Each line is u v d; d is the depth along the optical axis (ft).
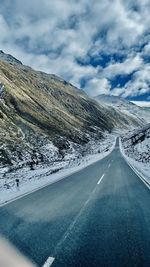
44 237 22.39
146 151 185.06
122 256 18.12
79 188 50.98
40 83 449.48
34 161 136.77
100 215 29.50
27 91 304.71
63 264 16.99
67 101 524.11
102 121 638.53
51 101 385.09
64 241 21.35
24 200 39.29
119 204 35.22
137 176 71.00
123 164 122.52
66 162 130.93
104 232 23.41
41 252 19.10
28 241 21.47
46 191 47.78
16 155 128.77
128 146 314.14
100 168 102.53
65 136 249.96
